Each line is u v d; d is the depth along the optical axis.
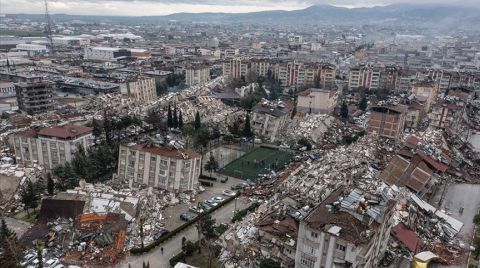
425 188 121.12
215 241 91.88
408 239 89.94
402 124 176.38
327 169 126.56
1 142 149.88
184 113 194.12
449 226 101.62
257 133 177.00
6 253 79.38
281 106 188.38
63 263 83.00
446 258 88.62
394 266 82.31
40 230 92.31
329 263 70.88
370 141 158.12
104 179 129.12
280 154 158.00
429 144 149.00
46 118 177.88
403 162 125.19
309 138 169.62
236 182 131.75
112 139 156.50
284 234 86.44
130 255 88.25
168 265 85.38
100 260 84.88
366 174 122.81
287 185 118.06
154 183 121.25
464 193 126.06
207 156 153.25
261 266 77.81
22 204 109.56
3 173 121.19
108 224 94.06
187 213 108.44
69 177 121.19
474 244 92.62
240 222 99.06
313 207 87.69
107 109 194.88
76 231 91.94
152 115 181.38
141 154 121.44
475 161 154.38
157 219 102.88
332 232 69.50
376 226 73.69
